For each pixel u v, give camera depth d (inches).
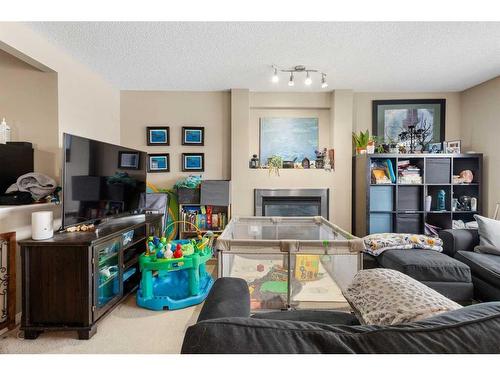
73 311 74.8
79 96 112.3
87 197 92.0
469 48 100.0
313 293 74.7
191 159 153.4
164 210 142.5
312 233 116.0
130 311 90.7
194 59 109.5
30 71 98.7
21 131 99.0
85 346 71.2
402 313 34.0
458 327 23.0
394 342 22.0
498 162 129.0
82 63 113.3
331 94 151.5
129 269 104.0
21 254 74.2
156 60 110.5
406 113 153.3
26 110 99.0
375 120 153.9
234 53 104.2
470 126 145.0
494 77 129.9
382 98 153.9
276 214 150.8
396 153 137.7
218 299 42.3
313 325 24.1
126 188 115.3
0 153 89.4
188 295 97.7
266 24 83.9
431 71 122.3
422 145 145.3
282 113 156.9
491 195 132.4
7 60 98.8
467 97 147.3
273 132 157.2
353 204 152.3
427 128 152.4
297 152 157.1
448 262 87.4
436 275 85.7
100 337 75.5
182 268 95.7
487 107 135.1
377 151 144.4
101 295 85.9
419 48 99.7
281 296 74.2
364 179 138.7
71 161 84.9
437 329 22.9
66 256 75.0
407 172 139.8
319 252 70.0
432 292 39.0
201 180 144.7
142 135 151.7
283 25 84.4
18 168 93.5
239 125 148.4
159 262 92.7
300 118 156.7
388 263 96.7
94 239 76.8
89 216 93.0
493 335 22.3
